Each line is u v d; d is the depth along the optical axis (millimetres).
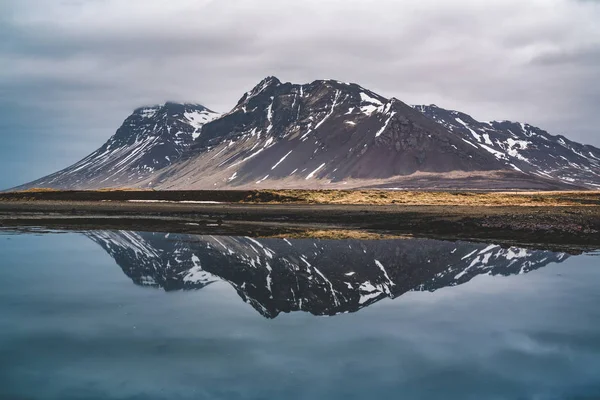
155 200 137625
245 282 33531
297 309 26453
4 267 39094
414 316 24781
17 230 66250
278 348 20234
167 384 16859
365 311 25938
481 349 19844
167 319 24359
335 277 35312
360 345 20484
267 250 47594
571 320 23594
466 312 25391
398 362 18656
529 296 28719
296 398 15781
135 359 19062
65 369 18062
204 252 46594
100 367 18234
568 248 46031
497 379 17016
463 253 44656
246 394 16109
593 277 33875
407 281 33719
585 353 19250
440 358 18938
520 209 85812
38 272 37031
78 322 23594
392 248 48094
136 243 53062
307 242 52750
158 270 37938
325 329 22766
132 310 25984
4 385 16844
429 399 15570
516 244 48906
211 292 30406
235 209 101250
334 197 125062
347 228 66062
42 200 141000
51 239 56750
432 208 94000
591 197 126750
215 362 18688
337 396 15812
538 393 15922
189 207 109500
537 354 19156
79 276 35531
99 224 74312
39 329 22562
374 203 114062
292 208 100562
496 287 31328
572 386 16422
